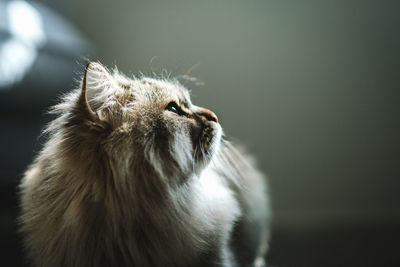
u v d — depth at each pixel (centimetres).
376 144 118
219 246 44
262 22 121
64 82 77
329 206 119
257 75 122
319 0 119
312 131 121
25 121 72
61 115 41
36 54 73
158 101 42
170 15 122
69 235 40
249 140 122
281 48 121
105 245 39
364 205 118
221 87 122
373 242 80
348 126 119
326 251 73
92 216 39
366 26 117
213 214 44
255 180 63
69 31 85
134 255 39
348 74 119
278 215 113
